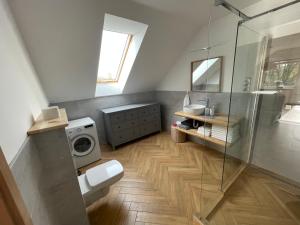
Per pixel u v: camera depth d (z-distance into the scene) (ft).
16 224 1.94
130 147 10.31
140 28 7.19
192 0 5.75
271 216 4.92
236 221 4.80
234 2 5.91
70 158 3.98
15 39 4.13
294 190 5.83
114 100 11.34
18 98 3.05
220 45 7.66
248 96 6.78
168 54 9.57
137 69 9.71
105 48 9.21
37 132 3.26
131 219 5.07
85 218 4.55
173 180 6.84
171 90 11.51
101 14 5.43
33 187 2.84
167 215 5.14
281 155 6.21
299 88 5.37
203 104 9.29
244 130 7.14
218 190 6.08
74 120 9.34
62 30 5.39
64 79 7.66
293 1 4.95
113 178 5.24
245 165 7.41
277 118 6.09
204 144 9.86
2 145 2.01
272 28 5.66
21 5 4.26
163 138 11.49
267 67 6.04
